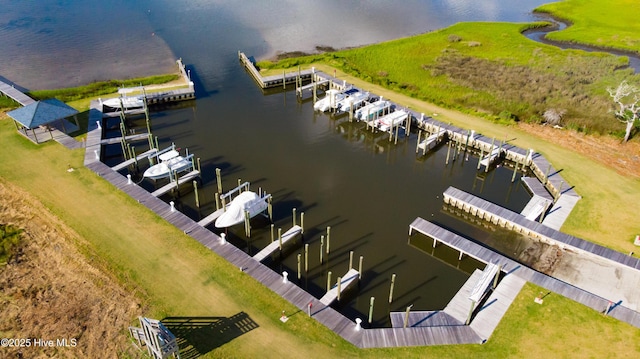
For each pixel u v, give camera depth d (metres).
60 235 41.47
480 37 95.69
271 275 37.53
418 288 39.00
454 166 56.62
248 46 91.62
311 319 33.94
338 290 36.00
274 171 54.12
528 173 54.62
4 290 36.28
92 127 59.16
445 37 95.44
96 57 84.12
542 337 32.88
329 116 67.88
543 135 59.72
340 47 92.38
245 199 44.84
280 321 33.66
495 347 32.19
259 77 75.31
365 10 115.25
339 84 73.69
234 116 66.69
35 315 34.25
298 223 45.88
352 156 58.06
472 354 31.70
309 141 60.91
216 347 31.59
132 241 40.78
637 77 74.75
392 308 36.97
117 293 35.75
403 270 40.81
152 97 68.06
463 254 42.03
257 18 107.00
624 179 50.44
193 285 36.47
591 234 42.72
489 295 36.53
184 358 30.77
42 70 78.25
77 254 39.44
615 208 45.94
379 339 32.56
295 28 101.75
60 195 46.44
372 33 100.44
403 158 58.16
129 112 65.12
